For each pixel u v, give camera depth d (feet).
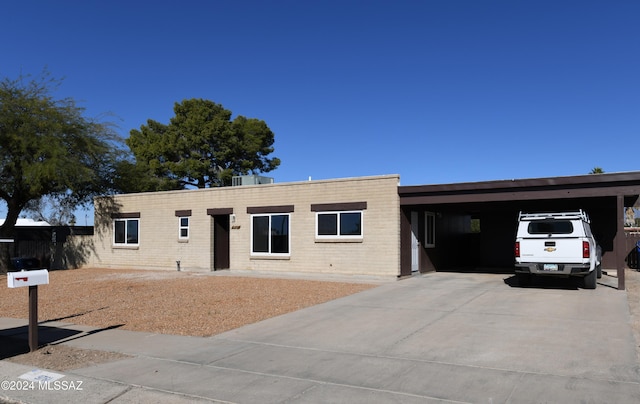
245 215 71.51
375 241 60.80
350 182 62.95
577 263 46.60
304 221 66.18
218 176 142.10
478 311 37.50
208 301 44.83
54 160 73.15
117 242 84.43
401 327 32.99
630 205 69.31
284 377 23.31
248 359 26.45
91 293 52.06
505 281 55.72
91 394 21.75
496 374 22.80
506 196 53.31
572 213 47.52
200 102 145.28
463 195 55.93
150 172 138.82
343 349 27.96
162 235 79.10
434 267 70.38
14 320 38.86
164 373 24.36
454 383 21.79
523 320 33.83
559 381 21.62
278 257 68.13
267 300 44.96
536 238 48.24
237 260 71.97
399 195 59.82
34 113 75.20
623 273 47.21
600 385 20.99
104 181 90.12
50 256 91.20
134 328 34.94
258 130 149.79
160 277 65.92
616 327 31.09
